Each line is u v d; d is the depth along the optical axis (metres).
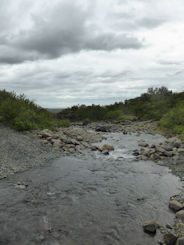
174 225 6.62
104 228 6.43
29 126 20.80
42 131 21.17
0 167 11.40
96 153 18.03
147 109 71.88
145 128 42.22
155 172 12.60
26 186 9.51
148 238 5.94
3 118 20.53
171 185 10.38
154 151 17.81
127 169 13.17
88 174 11.85
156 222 6.74
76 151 18.05
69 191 9.23
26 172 11.56
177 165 14.01
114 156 17.14
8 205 7.62
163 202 8.38
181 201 8.34
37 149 15.98
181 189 9.85
